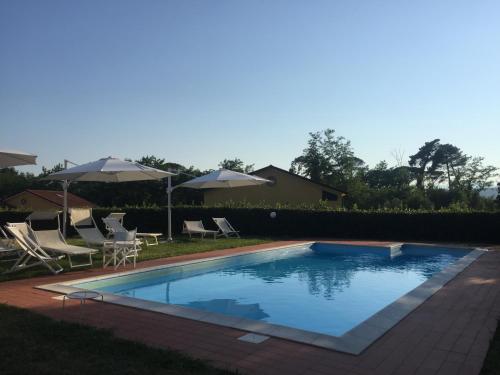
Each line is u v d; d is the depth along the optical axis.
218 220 20.64
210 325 6.01
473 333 5.78
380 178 73.25
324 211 21.69
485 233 18.98
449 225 19.59
